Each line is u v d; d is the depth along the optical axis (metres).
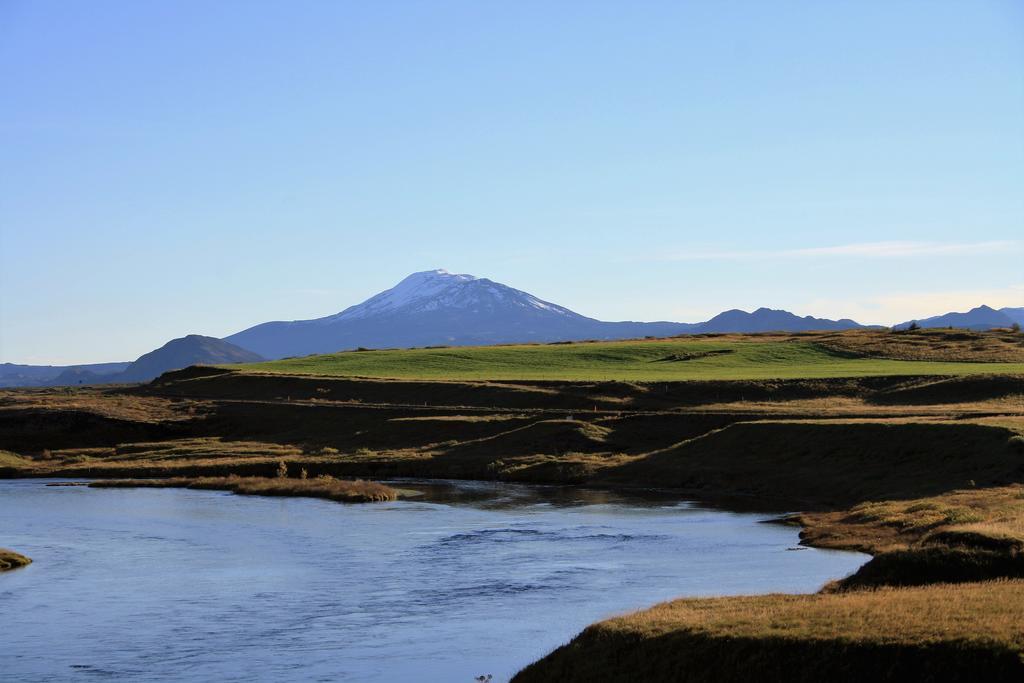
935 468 66.06
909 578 33.97
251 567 47.94
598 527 58.28
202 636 35.38
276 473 91.75
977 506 52.97
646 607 37.09
